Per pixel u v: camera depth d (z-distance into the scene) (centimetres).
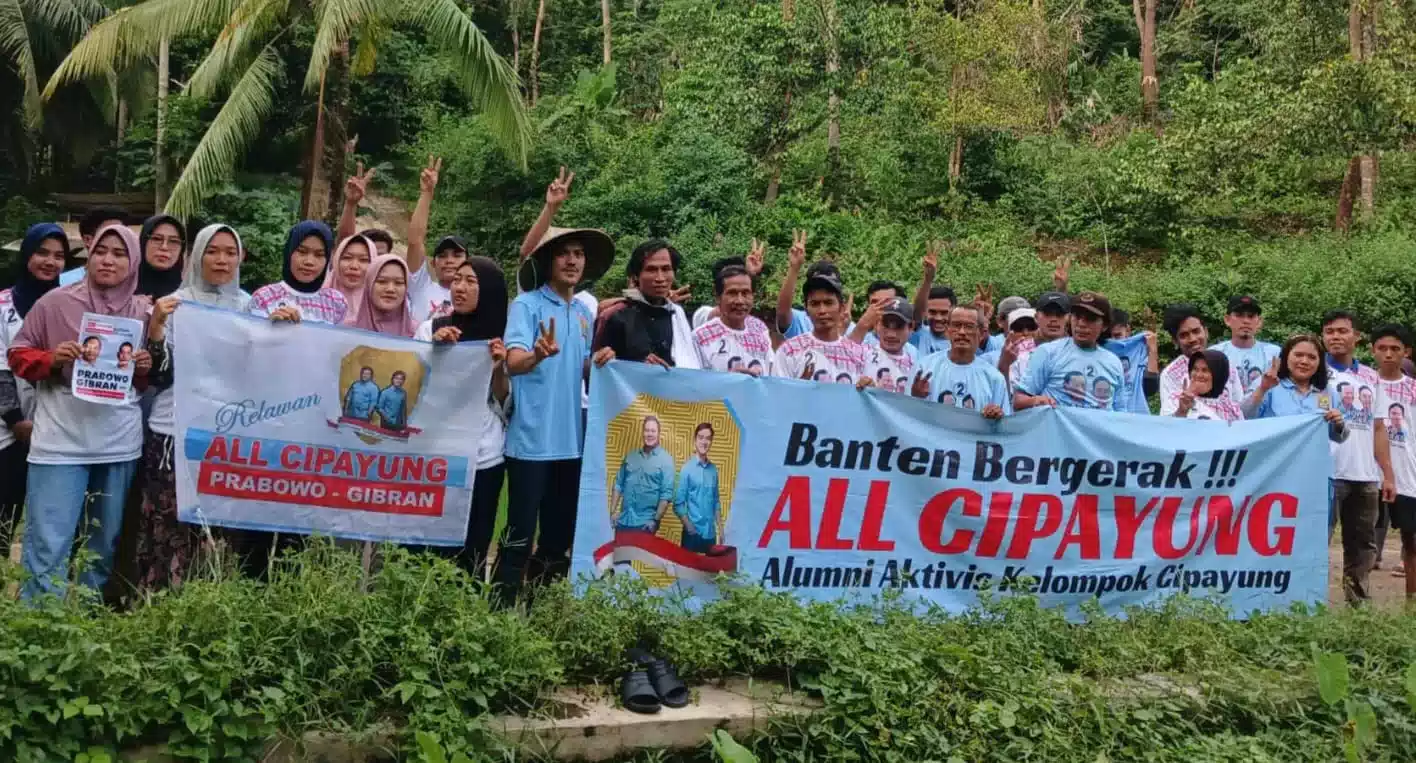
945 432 582
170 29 1491
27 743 355
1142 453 622
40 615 381
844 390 562
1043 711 465
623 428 525
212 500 473
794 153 2288
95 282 472
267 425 482
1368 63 1858
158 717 373
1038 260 1983
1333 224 2147
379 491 498
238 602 410
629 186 2089
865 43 2170
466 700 415
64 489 461
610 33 3603
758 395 548
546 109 2361
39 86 2569
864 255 1919
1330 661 485
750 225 2044
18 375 458
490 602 484
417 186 2519
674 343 579
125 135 2706
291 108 2531
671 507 533
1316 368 728
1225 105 2048
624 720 428
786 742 444
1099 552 617
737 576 531
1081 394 659
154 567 482
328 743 390
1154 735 473
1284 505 658
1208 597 611
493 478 523
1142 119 2738
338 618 414
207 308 473
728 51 2212
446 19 1437
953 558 588
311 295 530
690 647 471
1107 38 3438
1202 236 2095
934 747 442
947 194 2325
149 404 488
